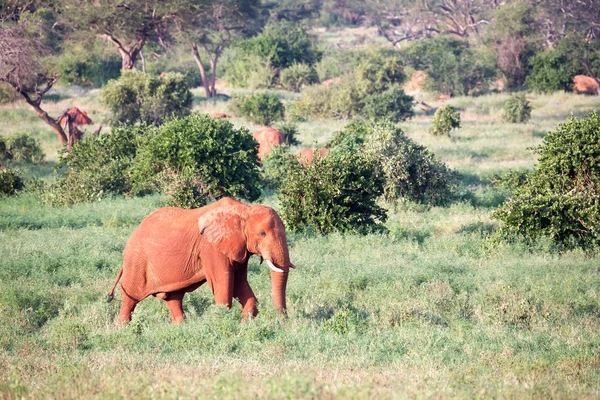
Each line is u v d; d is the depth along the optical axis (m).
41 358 8.80
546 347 9.48
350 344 9.21
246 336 9.32
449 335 9.93
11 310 11.70
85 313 11.31
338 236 18.23
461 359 8.72
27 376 7.84
